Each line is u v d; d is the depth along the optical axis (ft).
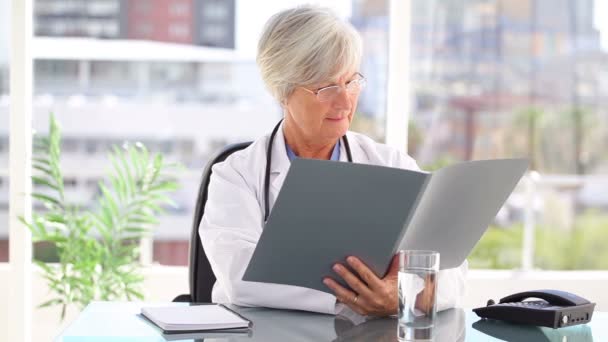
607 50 11.26
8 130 11.32
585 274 11.25
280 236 4.47
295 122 5.83
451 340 4.38
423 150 11.37
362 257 4.61
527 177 11.40
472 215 4.99
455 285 5.33
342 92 5.50
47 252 11.19
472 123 11.35
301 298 5.03
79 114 12.35
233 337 4.32
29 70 10.50
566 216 11.44
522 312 4.76
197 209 6.08
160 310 4.76
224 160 6.21
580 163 11.37
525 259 11.48
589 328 4.73
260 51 5.63
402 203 4.34
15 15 10.29
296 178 4.23
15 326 10.56
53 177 10.61
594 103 11.34
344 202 4.35
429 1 11.25
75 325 4.52
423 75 11.30
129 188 11.16
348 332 4.47
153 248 11.46
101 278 10.50
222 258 5.36
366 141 6.30
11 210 10.46
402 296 4.10
